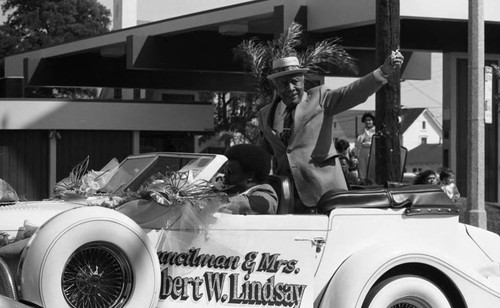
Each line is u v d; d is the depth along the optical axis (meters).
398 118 10.34
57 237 4.58
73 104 18.89
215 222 5.17
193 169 7.51
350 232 5.66
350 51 19.59
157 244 5.05
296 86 6.06
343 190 5.81
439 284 6.00
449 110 17.94
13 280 4.65
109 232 4.71
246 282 5.26
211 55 19.77
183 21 18.22
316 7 15.09
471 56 11.81
